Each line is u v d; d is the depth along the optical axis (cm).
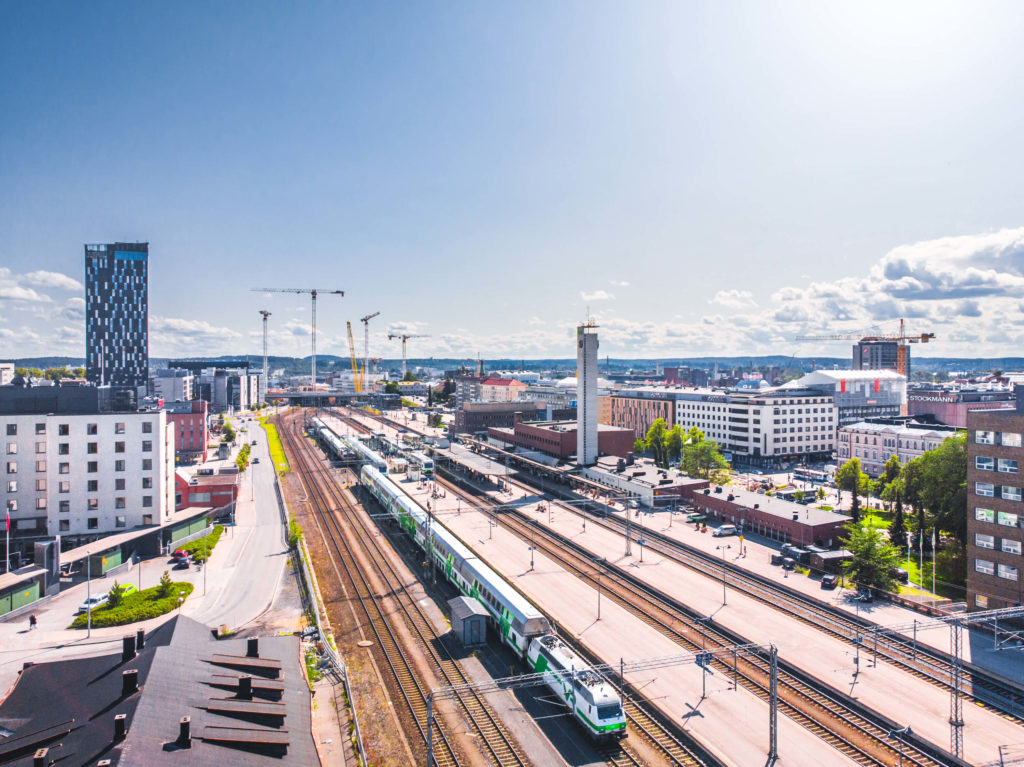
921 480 9775
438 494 13325
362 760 4194
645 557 8938
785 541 9544
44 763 2944
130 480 9456
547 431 16438
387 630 6600
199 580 8119
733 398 19150
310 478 15938
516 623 5862
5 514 9062
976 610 6781
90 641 6269
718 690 5241
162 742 3011
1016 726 4650
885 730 4634
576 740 4578
